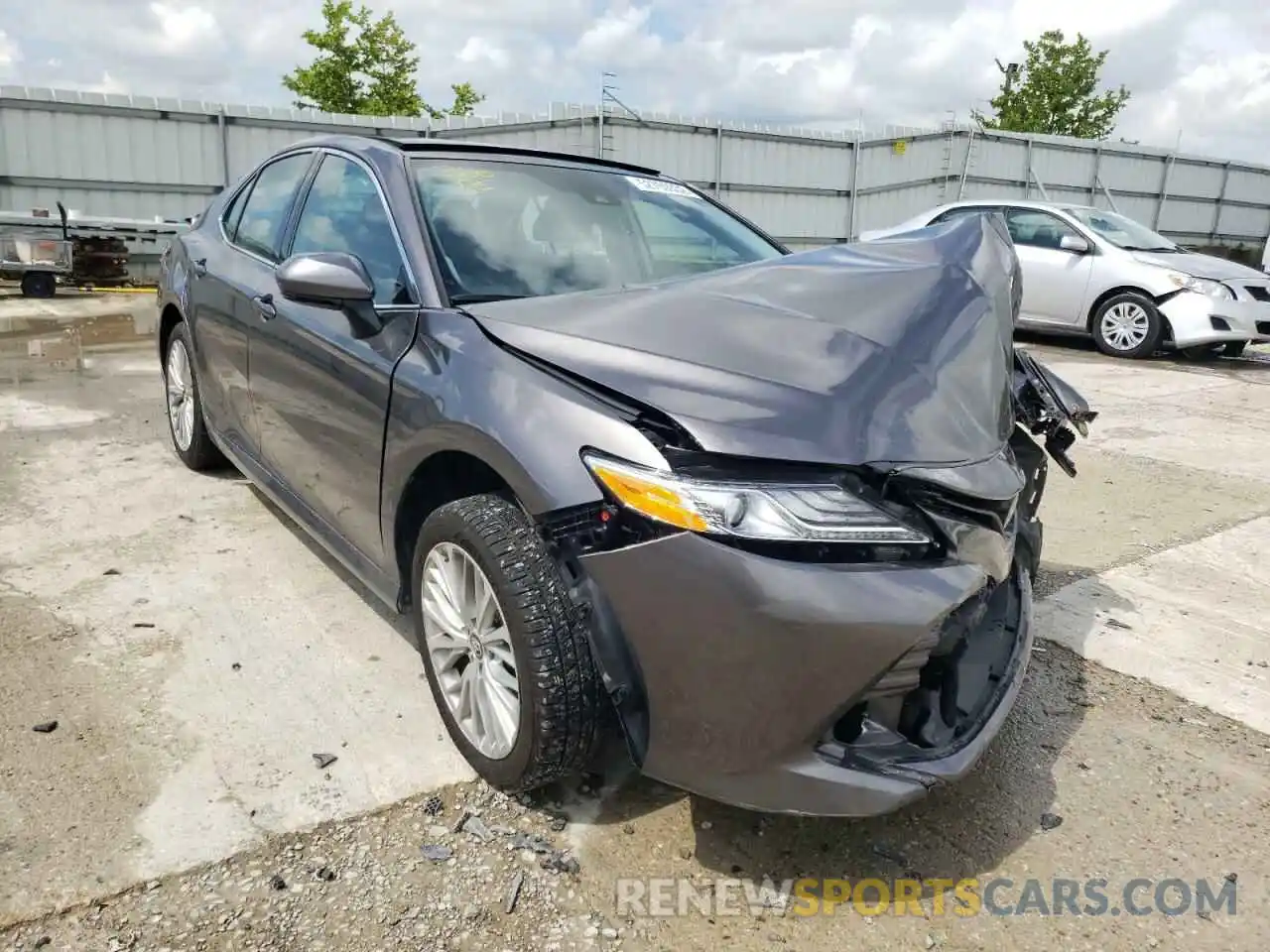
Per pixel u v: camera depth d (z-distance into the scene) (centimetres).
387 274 278
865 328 229
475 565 221
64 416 574
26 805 219
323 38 2392
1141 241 1006
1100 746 267
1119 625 342
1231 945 196
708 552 185
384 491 258
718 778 194
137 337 904
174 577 347
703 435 189
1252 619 349
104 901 193
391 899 198
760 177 2005
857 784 189
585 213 315
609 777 242
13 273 1204
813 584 182
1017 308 299
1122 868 218
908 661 190
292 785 232
